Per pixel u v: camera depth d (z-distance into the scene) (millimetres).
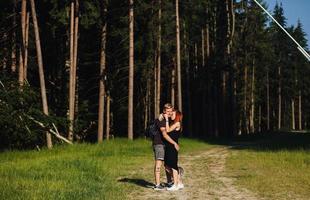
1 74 29047
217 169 17359
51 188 11641
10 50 32469
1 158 20406
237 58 60875
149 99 48469
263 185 13188
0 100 26328
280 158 20594
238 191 12359
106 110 41125
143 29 38781
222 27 53531
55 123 27828
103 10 33344
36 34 27188
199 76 56875
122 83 43500
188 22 46438
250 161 19750
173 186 12406
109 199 10766
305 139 37375
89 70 40562
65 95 36000
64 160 17688
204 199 11266
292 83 91500
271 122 91812
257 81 76062
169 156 12336
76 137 34969
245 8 59375
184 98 59000
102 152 23156
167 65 49875
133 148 25828
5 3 31078
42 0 32938
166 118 12336
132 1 33219
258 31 60938
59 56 36594
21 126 26188
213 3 52250
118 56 39906
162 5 39812
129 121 32938
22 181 12586
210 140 38719
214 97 54938
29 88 27703
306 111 104875
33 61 35531
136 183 13570
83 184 12656
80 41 37750
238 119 65750
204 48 57094
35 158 20766
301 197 11508
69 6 30984
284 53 87375
